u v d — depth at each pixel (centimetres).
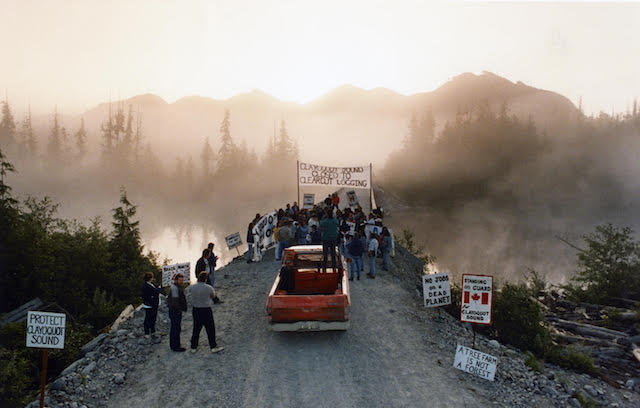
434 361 816
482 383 744
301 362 794
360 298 1172
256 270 1523
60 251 2223
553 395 726
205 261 1194
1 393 855
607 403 758
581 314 1559
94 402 680
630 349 1166
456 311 1313
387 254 1486
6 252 1897
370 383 721
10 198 2070
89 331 1356
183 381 736
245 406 656
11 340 1074
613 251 1741
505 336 1128
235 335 934
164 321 1016
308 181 2144
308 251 1059
